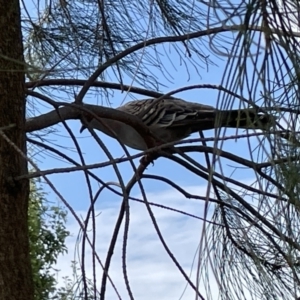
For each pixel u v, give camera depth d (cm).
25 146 223
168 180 224
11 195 213
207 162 238
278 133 139
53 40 288
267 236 207
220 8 118
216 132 129
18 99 220
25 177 206
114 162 173
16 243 212
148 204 185
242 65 124
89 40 287
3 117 216
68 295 229
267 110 136
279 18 131
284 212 154
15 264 210
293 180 145
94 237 202
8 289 207
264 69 127
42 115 232
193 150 238
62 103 215
